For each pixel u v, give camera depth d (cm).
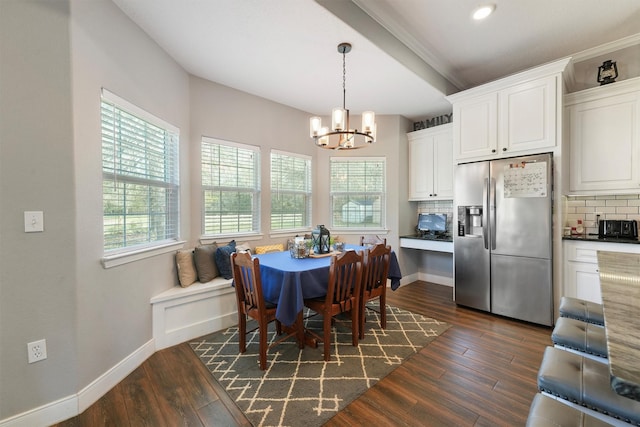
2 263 146
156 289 242
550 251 265
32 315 153
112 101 196
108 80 192
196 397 178
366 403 170
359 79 311
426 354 226
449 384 187
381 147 431
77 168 167
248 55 264
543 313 271
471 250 318
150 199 244
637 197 275
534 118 275
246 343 251
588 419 86
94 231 179
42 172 155
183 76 288
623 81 256
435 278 445
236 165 343
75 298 165
